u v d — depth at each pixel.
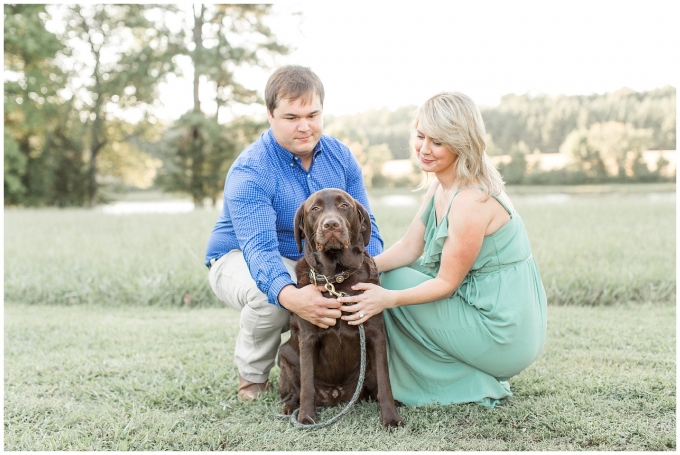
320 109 3.14
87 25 28.47
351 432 2.68
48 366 3.72
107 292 5.93
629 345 3.91
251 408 3.05
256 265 2.97
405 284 3.17
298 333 3.01
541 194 26.61
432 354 3.09
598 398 2.93
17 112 27.58
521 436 2.60
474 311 2.96
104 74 28.89
